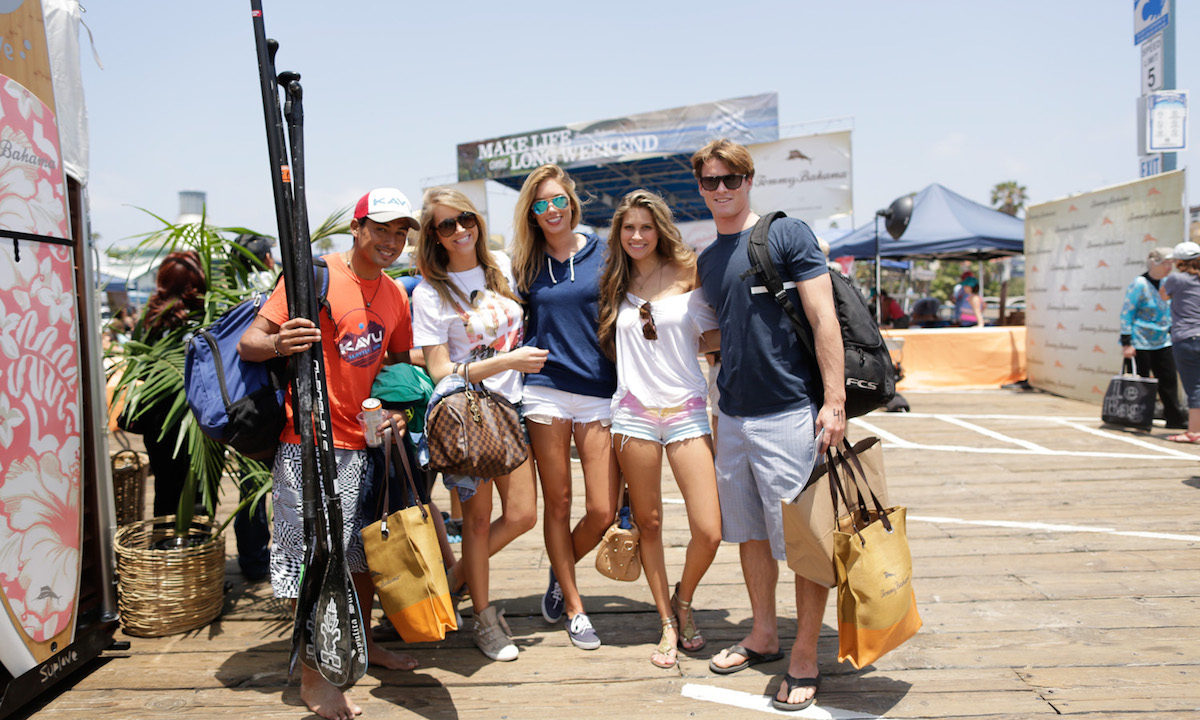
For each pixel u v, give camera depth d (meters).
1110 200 8.56
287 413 2.56
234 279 3.83
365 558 2.66
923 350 11.05
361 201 2.51
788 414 2.57
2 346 2.37
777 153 12.93
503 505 3.04
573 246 2.98
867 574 2.34
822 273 2.48
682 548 4.24
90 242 2.96
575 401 2.94
